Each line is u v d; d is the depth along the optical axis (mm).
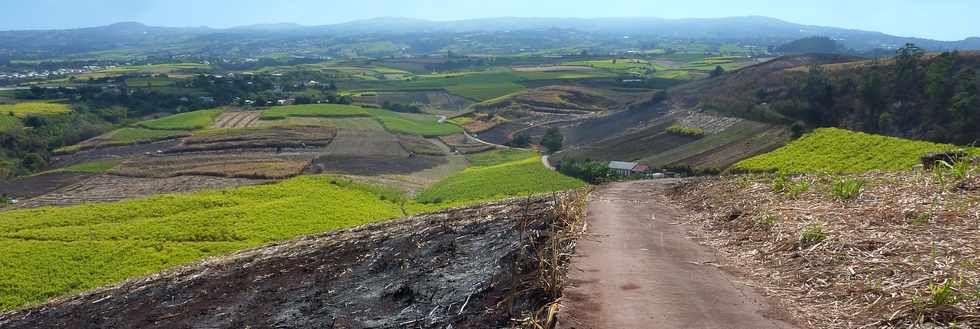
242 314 11039
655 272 9672
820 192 14062
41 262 33719
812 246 10047
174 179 75375
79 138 103250
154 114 127938
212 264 17875
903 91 70000
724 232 12742
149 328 11672
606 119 110312
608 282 9094
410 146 99312
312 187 58781
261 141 98812
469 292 9344
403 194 65938
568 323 7500
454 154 95250
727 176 21594
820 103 75000
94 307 14719
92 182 75250
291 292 11758
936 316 7012
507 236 12516
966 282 7637
